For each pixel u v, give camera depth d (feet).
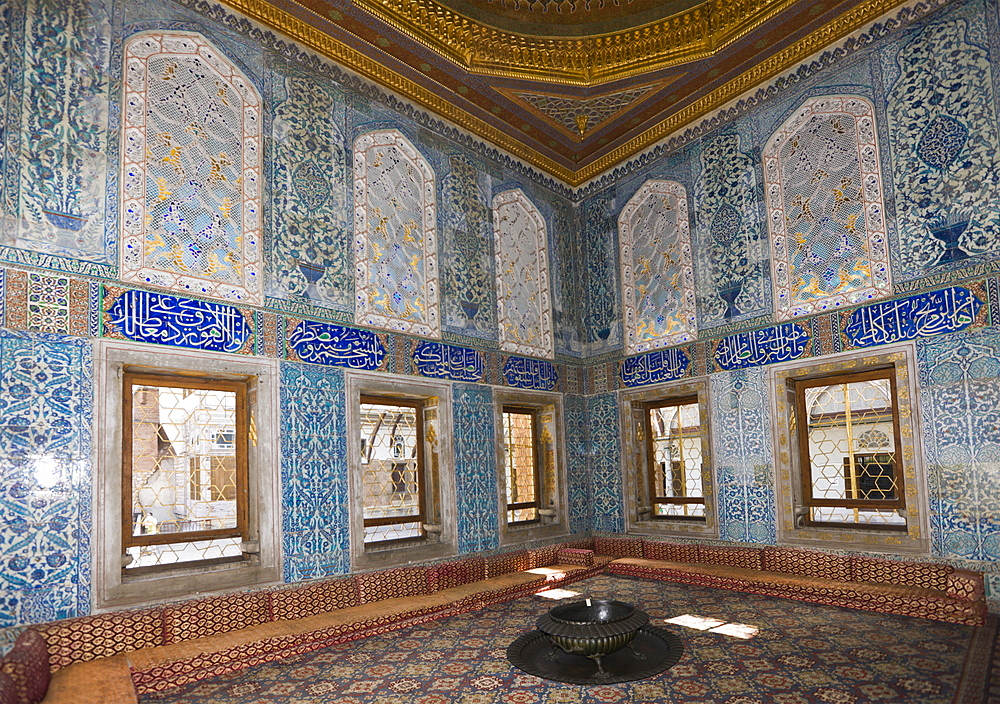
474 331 24.07
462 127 24.99
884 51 20.26
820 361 21.03
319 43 20.56
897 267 19.56
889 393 19.93
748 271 23.18
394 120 22.70
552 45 22.98
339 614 16.97
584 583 22.63
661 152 26.30
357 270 20.66
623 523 26.35
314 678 13.61
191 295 16.78
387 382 20.86
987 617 16.58
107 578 14.48
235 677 13.80
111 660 13.43
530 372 25.98
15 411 13.78
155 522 16.07
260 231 18.49
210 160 17.79
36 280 14.42
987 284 17.75
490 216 25.61
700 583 21.61
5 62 14.70
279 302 18.57
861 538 19.61
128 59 16.62
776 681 12.62
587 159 28.53
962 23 18.75
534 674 13.47
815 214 21.63
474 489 22.93
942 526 18.06
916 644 14.60
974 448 17.62
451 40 21.93
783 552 20.81
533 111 25.36
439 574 19.89
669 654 14.34
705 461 23.75
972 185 18.24
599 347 27.94
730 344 23.47
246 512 17.56
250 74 19.02
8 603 13.25
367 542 20.29
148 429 16.26
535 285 27.09
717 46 22.06
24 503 13.66
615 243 27.78
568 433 27.14
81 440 14.53
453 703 12.09
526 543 24.50
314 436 18.70
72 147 15.38
